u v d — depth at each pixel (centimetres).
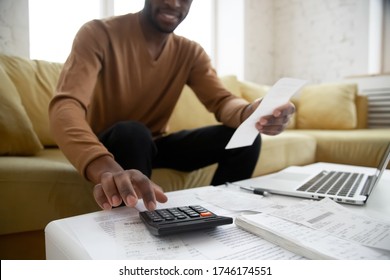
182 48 100
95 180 49
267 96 60
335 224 38
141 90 95
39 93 124
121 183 41
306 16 266
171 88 101
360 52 237
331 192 56
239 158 90
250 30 265
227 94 99
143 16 89
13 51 154
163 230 35
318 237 34
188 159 96
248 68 266
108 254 32
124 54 87
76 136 55
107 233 37
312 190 58
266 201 52
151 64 92
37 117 120
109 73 87
